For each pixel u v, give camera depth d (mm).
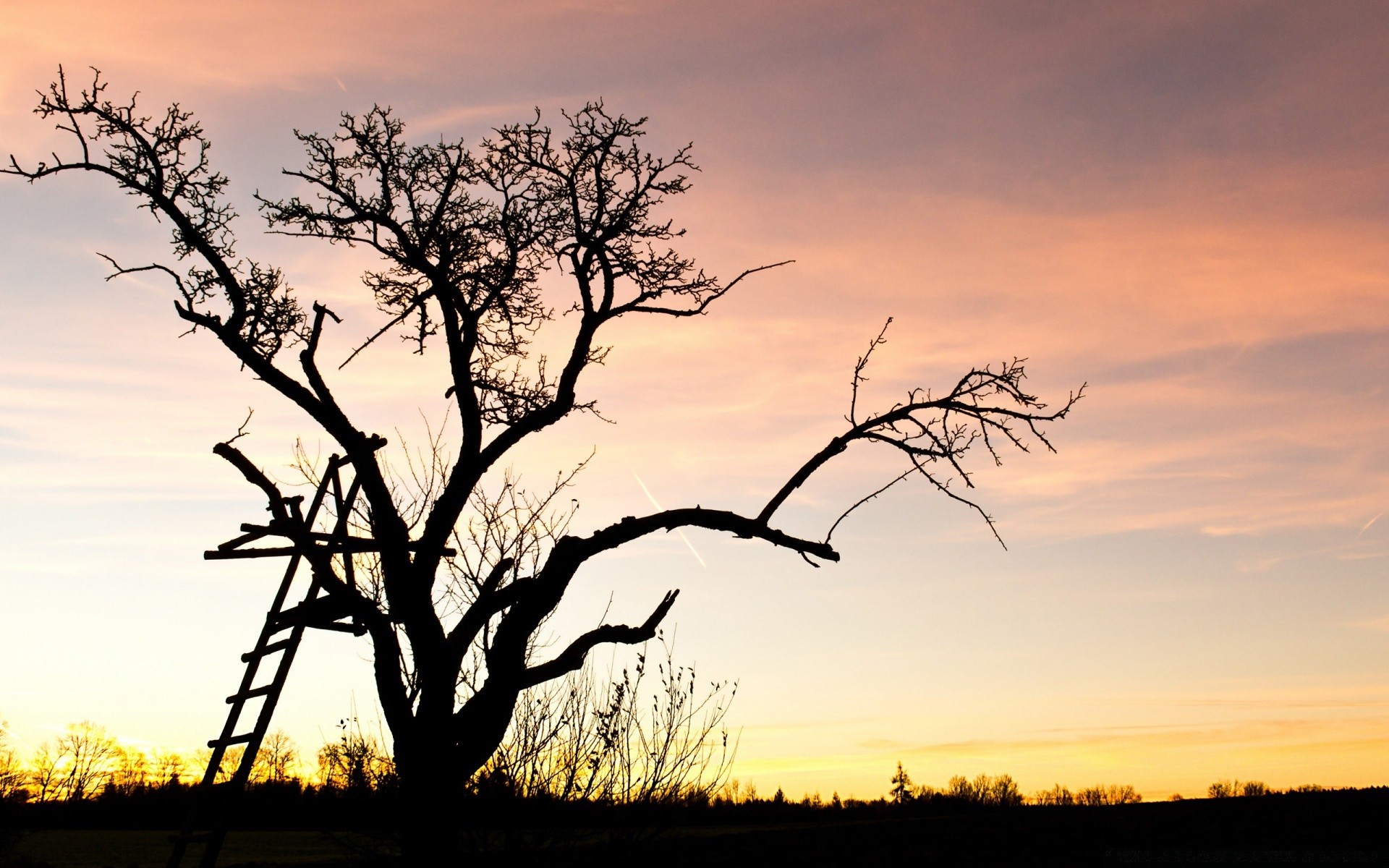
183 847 7996
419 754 10562
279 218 13992
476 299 14227
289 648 9297
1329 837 15195
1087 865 14117
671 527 12438
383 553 11164
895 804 44875
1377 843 14461
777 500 12570
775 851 17750
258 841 33844
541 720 10422
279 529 9703
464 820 10242
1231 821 17594
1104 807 21656
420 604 11141
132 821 46719
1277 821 17234
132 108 12914
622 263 14102
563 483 12586
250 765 8656
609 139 14312
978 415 12711
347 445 11445
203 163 13180
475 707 10930
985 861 15180
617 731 10047
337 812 10961
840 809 35812
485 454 12445
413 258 13469
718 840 19922
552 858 9891
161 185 12758
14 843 36031
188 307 12656
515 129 14391
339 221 13938
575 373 13352
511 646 11367
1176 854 14539
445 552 11695
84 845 37812
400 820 10609
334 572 10438
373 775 11055
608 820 9859
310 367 12164
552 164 14445
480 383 13508
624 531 12195
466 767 10578
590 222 14281
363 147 14148
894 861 15922
